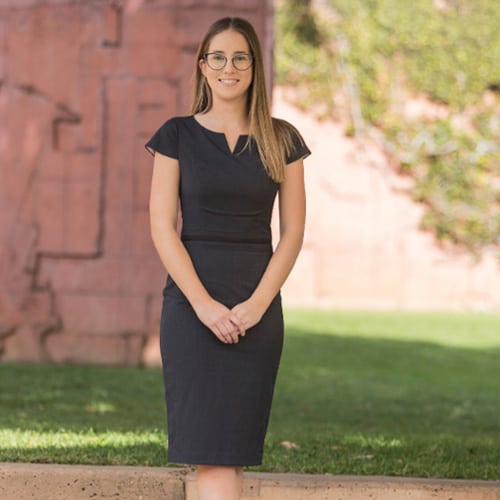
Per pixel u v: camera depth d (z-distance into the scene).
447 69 27.42
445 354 20.17
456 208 27.20
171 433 6.43
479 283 27.25
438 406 14.43
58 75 16.81
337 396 15.02
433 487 7.82
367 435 10.88
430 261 27.11
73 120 16.78
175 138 6.49
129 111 16.67
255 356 6.40
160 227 6.39
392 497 7.79
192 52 16.59
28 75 16.88
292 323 23.39
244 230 6.42
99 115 16.70
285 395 14.91
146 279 16.59
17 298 16.81
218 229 6.39
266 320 6.44
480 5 27.47
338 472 8.49
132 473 7.85
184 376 6.35
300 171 6.60
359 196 27.06
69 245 16.73
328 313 25.23
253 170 6.42
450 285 27.16
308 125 27.31
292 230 6.55
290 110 27.41
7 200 16.88
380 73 27.33
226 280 6.37
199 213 6.41
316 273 26.80
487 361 19.56
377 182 27.11
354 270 26.81
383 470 8.57
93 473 7.86
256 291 6.35
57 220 16.77
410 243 27.09
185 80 16.59
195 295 6.28
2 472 7.89
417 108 27.47
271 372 6.50
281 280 6.44
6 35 16.92
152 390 14.45
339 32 27.41
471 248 27.23
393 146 27.20
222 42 6.50
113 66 16.70
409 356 19.75
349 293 26.81
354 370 17.86
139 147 16.66
